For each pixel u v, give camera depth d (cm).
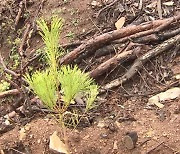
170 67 162
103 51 171
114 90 162
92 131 150
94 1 189
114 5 186
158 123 147
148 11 181
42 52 178
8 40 196
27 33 191
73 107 158
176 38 165
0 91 177
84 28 183
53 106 126
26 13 199
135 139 142
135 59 165
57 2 194
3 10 205
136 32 169
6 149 154
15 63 186
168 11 179
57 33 124
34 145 152
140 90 160
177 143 141
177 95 154
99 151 145
